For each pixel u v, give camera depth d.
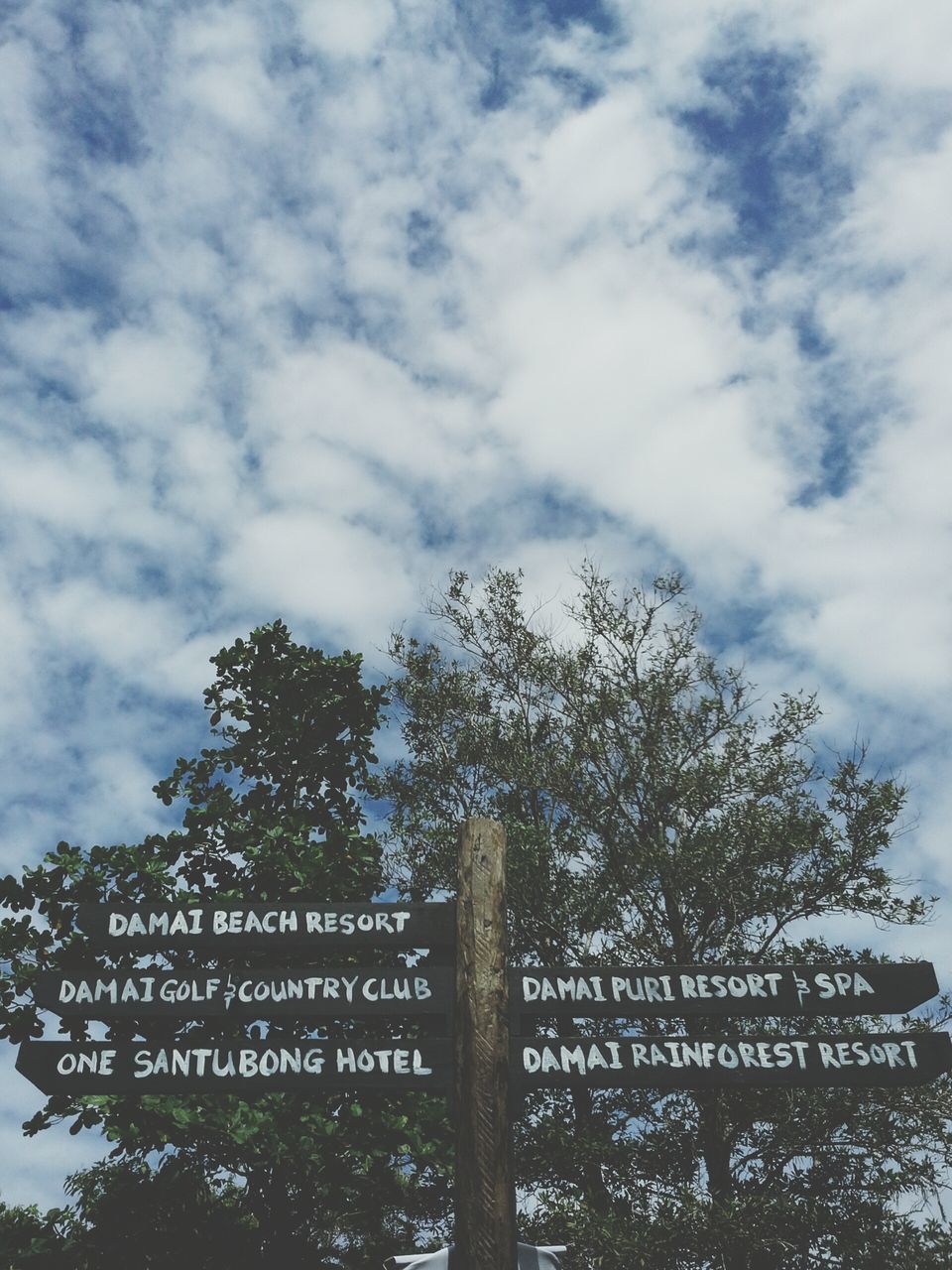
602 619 14.92
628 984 4.56
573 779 13.83
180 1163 8.55
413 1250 9.98
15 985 8.56
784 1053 4.44
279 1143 7.90
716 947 12.42
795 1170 10.83
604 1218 9.42
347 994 4.54
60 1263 8.17
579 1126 11.14
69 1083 4.34
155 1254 8.31
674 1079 4.36
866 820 12.31
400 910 4.77
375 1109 8.44
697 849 12.55
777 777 13.38
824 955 11.83
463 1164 4.14
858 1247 9.99
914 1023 10.63
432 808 14.79
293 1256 8.57
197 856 9.80
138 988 4.55
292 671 11.02
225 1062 4.38
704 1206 9.62
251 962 8.62
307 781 10.80
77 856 9.16
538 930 12.74
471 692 15.61
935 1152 10.58
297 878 9.43
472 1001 4.45
